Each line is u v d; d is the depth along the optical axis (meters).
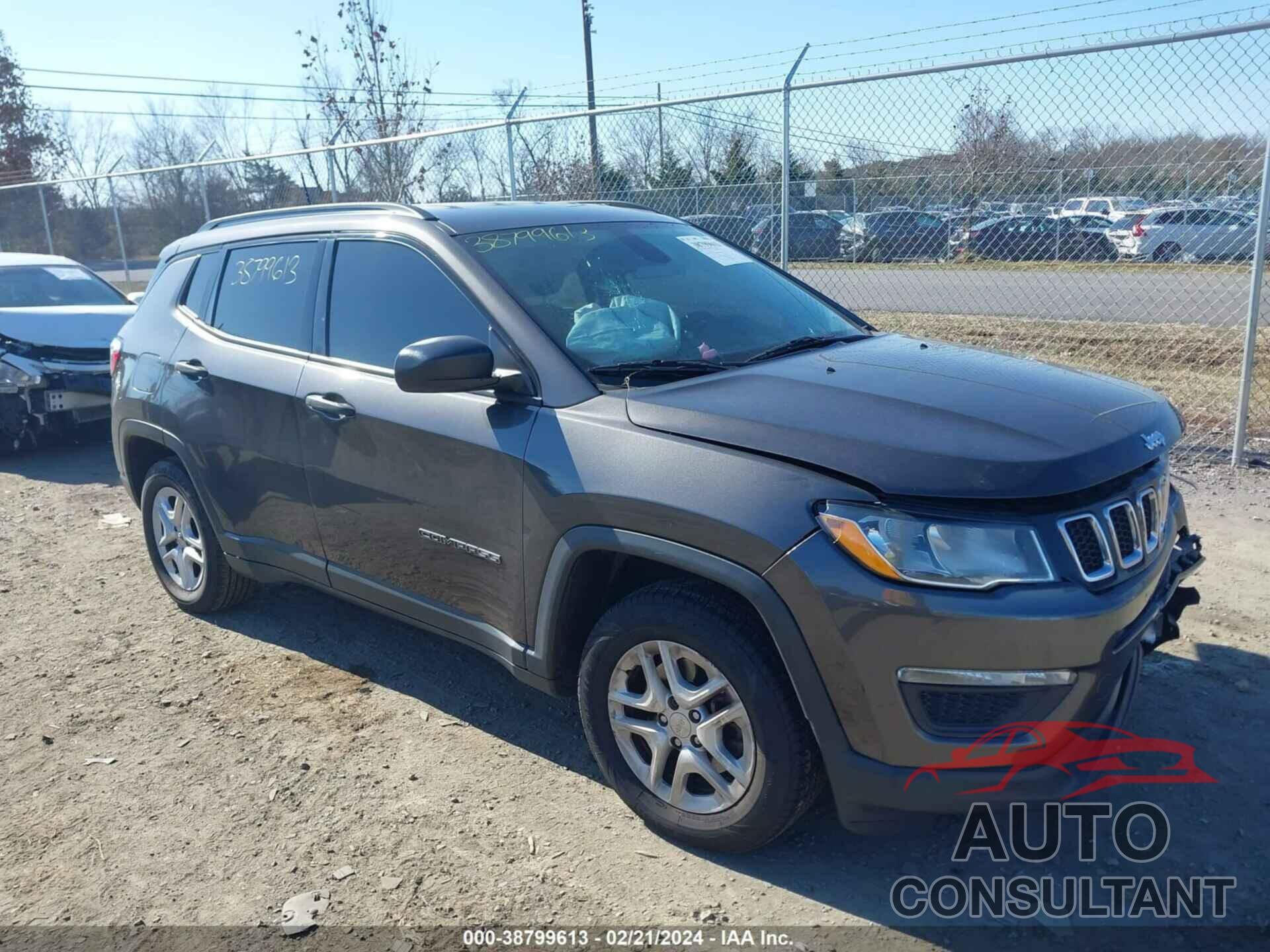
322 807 3.31
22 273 9.61
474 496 3.28
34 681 4.30
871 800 2.60
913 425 2.70
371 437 3.60
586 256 3.74
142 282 18.53
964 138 7.57
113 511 6.93
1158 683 3.84
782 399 2.89
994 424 2.71
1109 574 2.59
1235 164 6.79
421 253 3.65
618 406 3.01
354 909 2.82
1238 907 2.71
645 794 3.06
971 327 11.04
